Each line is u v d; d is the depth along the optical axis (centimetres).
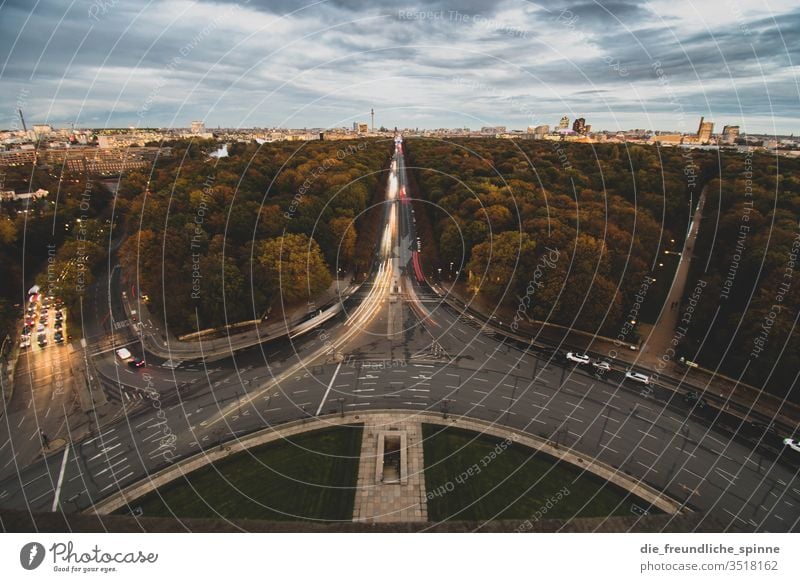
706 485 4416
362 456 4747
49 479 4500
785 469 4616
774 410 5325
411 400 5609
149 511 4125
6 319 6969
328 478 4475
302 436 5006
